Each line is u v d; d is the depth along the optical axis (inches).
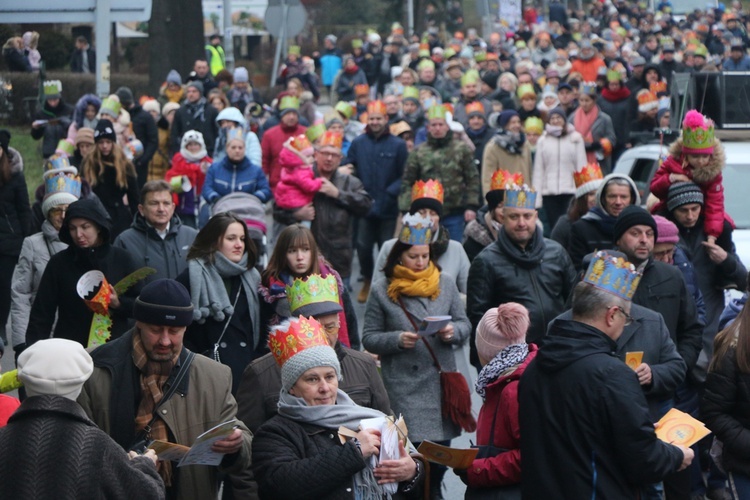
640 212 740.7
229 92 2356.1
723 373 641.6
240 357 714.2
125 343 571.2
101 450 433.7
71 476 423.5
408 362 759.7
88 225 765.3
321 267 736.3
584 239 896.9
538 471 525.3
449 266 876.6
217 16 4458.7
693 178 882.8
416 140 1819.6
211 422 569.0
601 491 511.2
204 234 721.0
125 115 1737.2
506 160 1555.1
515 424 566.9
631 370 519.2
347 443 514.3
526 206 801.6
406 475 529.0
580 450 514.0
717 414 644.7
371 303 781.3
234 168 1268.5
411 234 763.4
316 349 532.4
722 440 644.7
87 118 1812.3
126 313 745.0
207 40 4362.7
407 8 5521.7
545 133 1592.0
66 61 3713.1
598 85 2397.9
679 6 5748.0
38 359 442.3
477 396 1087.0
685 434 538.3
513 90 2479.1
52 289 768.3
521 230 804.0
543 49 4121.6
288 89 2028.8
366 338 770.8
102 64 1820.9
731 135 1254.3
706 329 873.5
